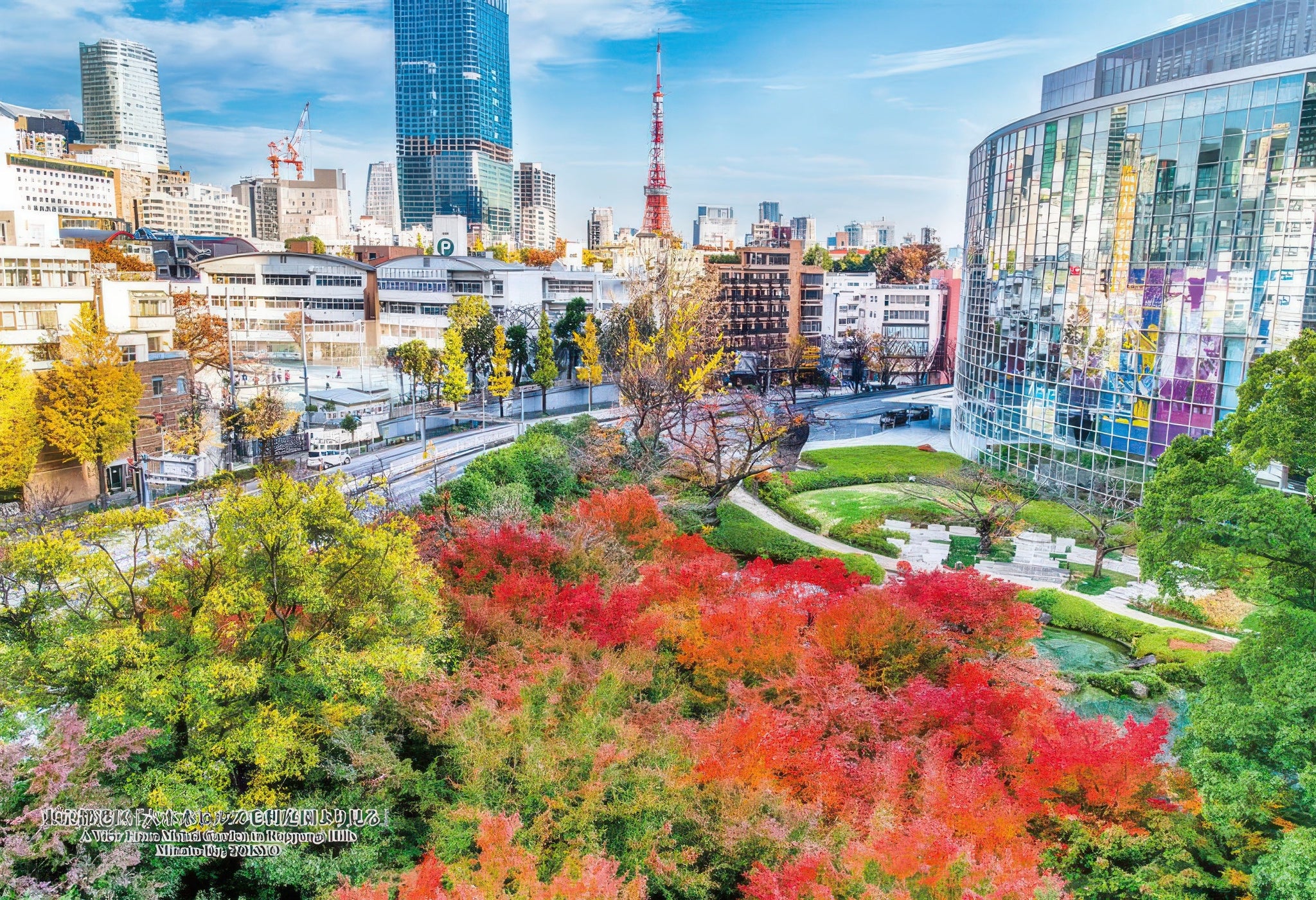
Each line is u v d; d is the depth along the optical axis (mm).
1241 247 48438
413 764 24031
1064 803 20891
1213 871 19844
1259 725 19641
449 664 25531
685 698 25500
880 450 80375
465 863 17219
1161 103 52250
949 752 20547
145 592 22516
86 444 54031
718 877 19609
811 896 16422
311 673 21438
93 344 55688
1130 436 55781
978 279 74062
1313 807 18094
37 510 47188
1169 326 52719
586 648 24984
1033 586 46250
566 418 103438
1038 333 63500
